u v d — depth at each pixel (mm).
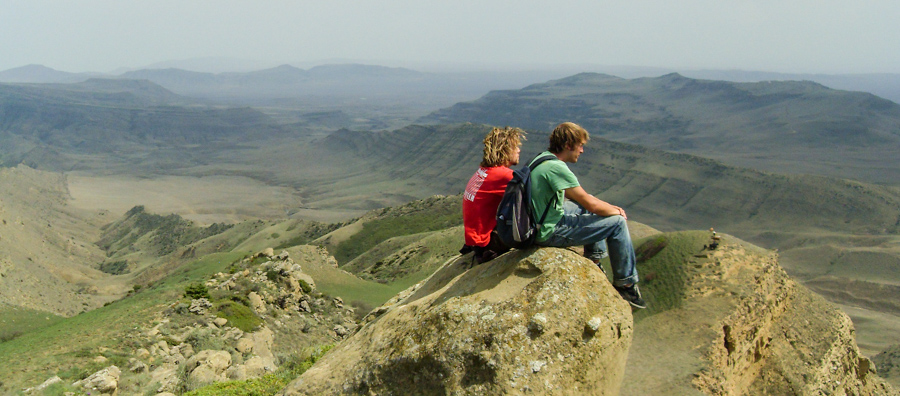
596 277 6703
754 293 44781
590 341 6219
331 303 52781
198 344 30844
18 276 101062
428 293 8719
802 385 37031
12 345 30078
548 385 5906
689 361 31469
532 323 6125
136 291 89625
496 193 7441
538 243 6887
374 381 6656
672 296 49156
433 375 6215
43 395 20047
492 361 5980
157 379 22031
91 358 25859
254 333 36250
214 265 97562
